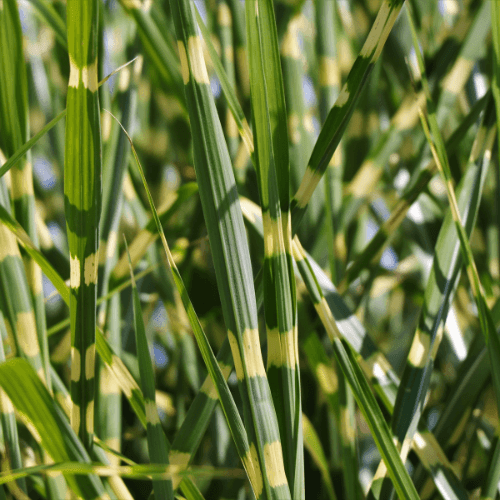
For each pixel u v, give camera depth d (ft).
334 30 2.90
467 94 3.19
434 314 2.49
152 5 2.79
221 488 2.74
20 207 2.52
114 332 2.74
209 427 2.77
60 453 2.27
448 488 2.49
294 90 3.06
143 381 2.34
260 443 2.30
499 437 2.44
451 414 2.59
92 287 2.30
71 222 2.28
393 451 2.35
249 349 2.30
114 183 2.76
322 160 2.35
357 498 2.55
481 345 2.59
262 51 2.31
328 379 2.65
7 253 2.47
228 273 2.29
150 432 2.34
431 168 2.59
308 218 3.10
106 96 2.86
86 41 2.24
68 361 2.95
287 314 2.31
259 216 2.61
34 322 2.48
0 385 2.22
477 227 3.19
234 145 3.11
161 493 2.35
